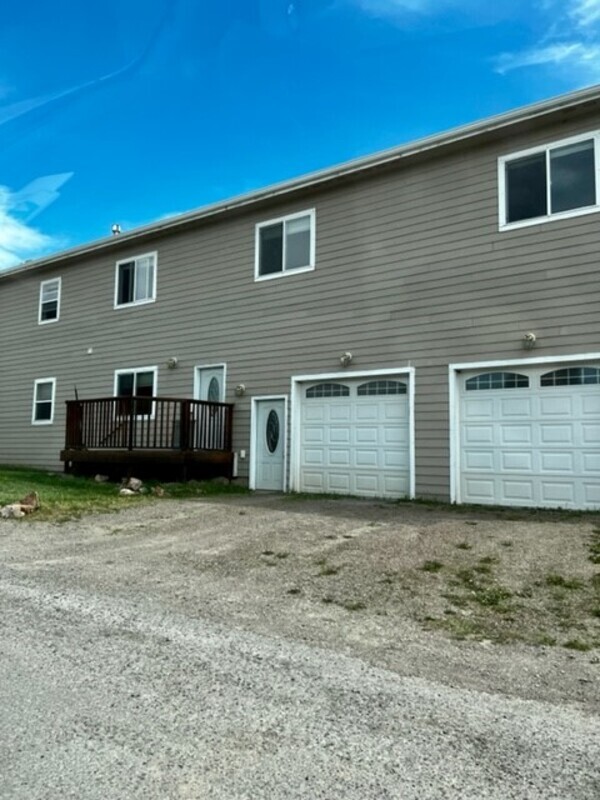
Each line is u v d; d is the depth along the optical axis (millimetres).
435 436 10336
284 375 12461
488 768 2455
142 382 15016
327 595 5027
